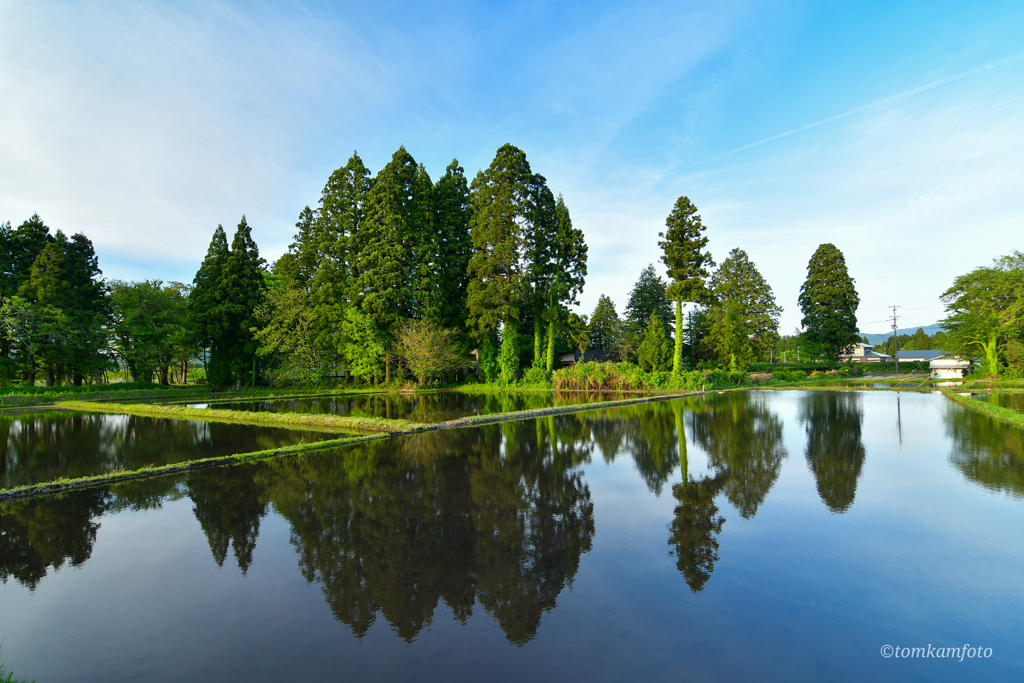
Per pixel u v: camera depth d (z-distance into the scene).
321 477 9.38
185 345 39.00
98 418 20.09
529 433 14.60
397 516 7.08
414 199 39.50
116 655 3.81
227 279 37.22
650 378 32.91
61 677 3.53
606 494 8.13
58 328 31.58
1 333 30.67
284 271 44.47
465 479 9.16
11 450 12.85
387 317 35.47
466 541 6.12
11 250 34.62
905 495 7.86
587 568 5.31
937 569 5.15
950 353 41.03
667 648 3.79
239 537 6.35
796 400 25.31
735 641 3.88
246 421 18.31
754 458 10.87
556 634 4.04
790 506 7.39
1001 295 36.84
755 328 52.75
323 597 4.75
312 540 6.21
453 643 3.92
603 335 55.34
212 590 4.92
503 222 35.97
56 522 7.05
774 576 5.05
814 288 54.69
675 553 5.69
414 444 12.87
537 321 38.59
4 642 4.04
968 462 10.19
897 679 3.35
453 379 42.88
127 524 6.91
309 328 36.34
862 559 5.44
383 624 4.25
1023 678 3.35
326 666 3.62
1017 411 17.88
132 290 39.12
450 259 40.22
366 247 36.34
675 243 35.16
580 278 40.12
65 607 4.62
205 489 8.61
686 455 11.26
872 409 20.52
